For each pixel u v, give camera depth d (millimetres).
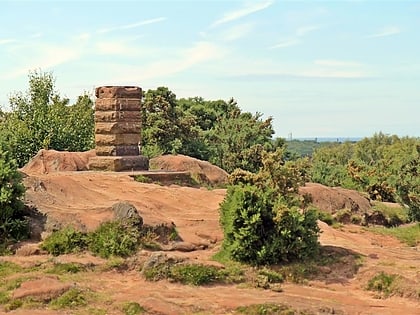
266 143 38719
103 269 10977
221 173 24594
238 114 43219
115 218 12508
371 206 21344
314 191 20016
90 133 28484
